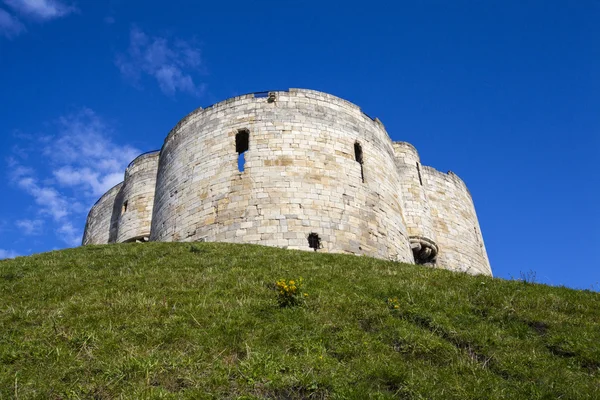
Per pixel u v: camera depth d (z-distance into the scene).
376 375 10.66
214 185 27.95
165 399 9.51
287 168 27.44
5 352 11.05
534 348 12.35
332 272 17.61
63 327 12.45
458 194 39.88
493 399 10.06
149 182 36.47
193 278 16.67
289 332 12.34
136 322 12.67
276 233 25.42
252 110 29.72
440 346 12.07
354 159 29.27
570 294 15.98
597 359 11.72
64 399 9.62
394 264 20.11
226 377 10.24
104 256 20.89
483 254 39.50
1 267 19.17
